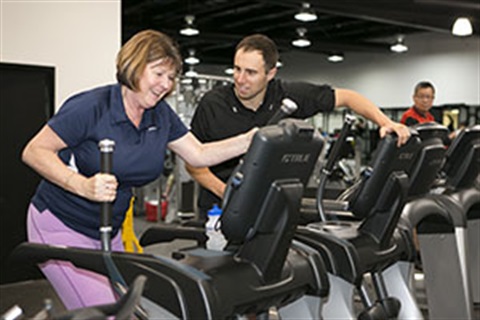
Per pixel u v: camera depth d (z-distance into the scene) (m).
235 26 12.80
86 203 2.05
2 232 5.26
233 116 2.87
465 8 7.78
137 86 1.91
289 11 11.30
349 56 14.62
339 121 13.82
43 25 5.34
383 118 2.86
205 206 2.97
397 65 13.59
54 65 5.40
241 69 2.66
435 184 3.49
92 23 5.57
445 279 3.28
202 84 7.84
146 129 2.10
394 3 7.75
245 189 1.71
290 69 16.08
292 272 1.86
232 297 1.63
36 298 4.81
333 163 2.60
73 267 1.96
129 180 2.10
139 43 1.89
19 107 5.27
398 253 2.57
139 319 1.65
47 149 1.93
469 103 12.27
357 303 4.00
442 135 2.88
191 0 10.86
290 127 1.71
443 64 12.69
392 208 2.37
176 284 1.59
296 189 1.76
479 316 3.79
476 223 3.88
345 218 2.74
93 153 2.02
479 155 3.43
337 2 7.79
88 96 2.01
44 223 2.10
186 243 7.14
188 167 2.75
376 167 2.36
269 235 1.74
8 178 5.27
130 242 3.04
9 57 5.20
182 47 14.52
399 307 2.55
